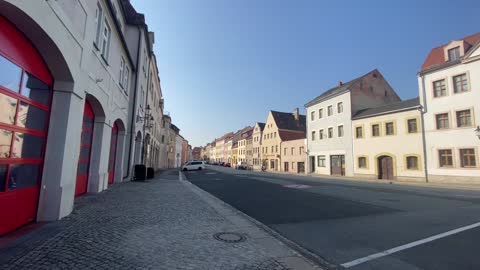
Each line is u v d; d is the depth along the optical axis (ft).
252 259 14.43
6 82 16.20
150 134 86.84
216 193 43.73
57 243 15.61
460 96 76.79
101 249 14.88
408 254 15.89
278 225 22.74
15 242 15.52
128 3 61.46
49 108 21.54
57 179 21.34
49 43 18.67
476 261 14.78
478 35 84.58
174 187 48.60
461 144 75.61
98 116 35.70
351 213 27.94
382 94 122.72
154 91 100.17
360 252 16.22
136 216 23.24
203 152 536.01
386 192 47.67
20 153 18.16
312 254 15.79
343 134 115.85
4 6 14.58
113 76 39.93
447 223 23.66
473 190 56.65
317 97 143.33
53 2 18.48
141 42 59.77
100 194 34.81
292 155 164.04
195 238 17.67
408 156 88.94
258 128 226.79
